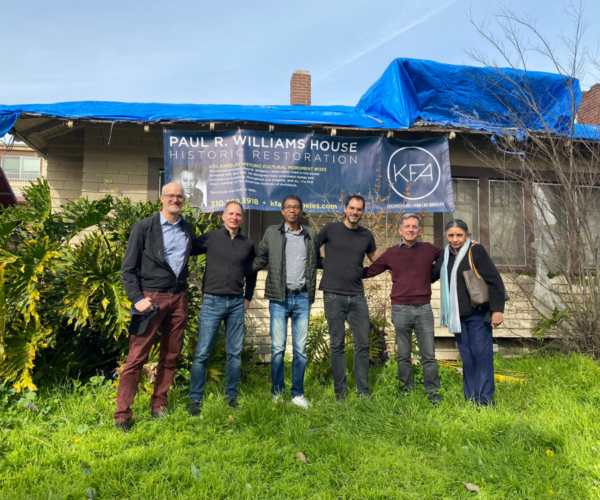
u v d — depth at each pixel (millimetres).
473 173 7453
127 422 3615
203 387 4098
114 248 5117
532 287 7016
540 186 6703
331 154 6676
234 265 4207
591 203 6512
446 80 7414
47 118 6121
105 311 4594
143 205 5465
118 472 2816
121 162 6848
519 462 3045
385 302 6484
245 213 7047
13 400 4043
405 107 7090
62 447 3193
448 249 4539
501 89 7320
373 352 5699
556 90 7430
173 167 6320
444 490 2750
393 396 4477
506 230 7395
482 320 4352
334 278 4523
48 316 4695
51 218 5156
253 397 4297
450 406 4207
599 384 4828
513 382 4953
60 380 4570
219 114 6676
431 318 4562
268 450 3213
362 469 2996
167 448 3219
